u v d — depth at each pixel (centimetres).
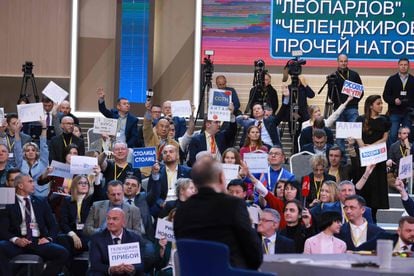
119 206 1568
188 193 1498
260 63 2284
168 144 1856
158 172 1648
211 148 1838
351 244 1388
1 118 1867
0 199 1449
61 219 1628
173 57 2688
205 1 2644
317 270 931
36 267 1627
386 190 1672
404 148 1920
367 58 2588
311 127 1962
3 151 1684
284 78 2275
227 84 2628
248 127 1820
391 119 2178
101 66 2688
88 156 1714
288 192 1525
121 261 1425
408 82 2178
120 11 2645
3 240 1535
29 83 2670
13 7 2678
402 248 1259
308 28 2592
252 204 1534
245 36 2620
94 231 1565
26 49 2678
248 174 1524
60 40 2680
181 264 896
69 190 1695
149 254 1522
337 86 2231
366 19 2588
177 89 2684
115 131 1881
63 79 2672
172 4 2689
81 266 1612
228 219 905
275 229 1372
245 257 914
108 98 2681
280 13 2603
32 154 1764
